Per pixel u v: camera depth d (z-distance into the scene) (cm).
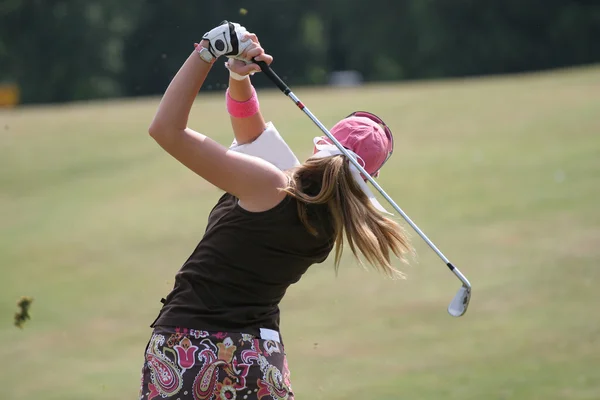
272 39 12556
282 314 1823
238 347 635
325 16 12912
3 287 2194
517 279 1881
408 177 2909
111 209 2948
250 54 636
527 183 2675
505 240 2169
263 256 636
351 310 1811
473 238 2219
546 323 1595
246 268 636
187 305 639
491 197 2577
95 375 1525
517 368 1372
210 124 3988
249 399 635
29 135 4253
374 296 1892
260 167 632
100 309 1983
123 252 2447
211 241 642
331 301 1881
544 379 1308
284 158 676
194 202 2948
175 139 614
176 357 631
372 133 679
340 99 4516
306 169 647
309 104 4388
